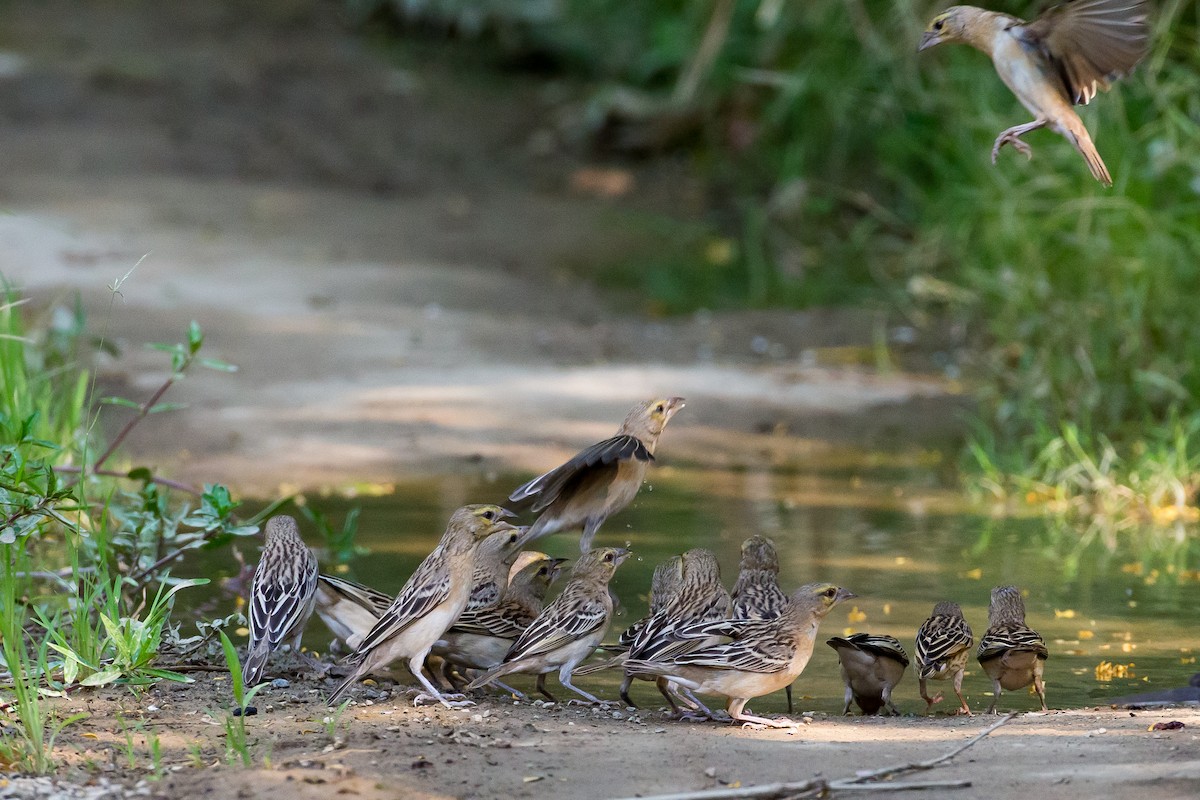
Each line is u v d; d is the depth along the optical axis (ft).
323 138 104.53
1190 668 29.91
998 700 28.37
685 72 102.83
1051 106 24.14
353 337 62.64
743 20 99.86
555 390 56.59
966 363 62.64
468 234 86.74
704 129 104.99
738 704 25.75
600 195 99.25
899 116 82.17
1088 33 23.75
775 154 95.96
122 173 92.84
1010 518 43.45
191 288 68.13
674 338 66.49
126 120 102.58
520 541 28.02
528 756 22.81
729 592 33.12
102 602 30.96
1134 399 52.70
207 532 32.76
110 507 34.27
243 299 67.15
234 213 86.22
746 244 87.81
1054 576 37.14
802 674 30.45
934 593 35.19
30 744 22.91
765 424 53.93
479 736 24.03
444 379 57.36
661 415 29.04
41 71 108.27
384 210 90.89
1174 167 54.39
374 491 43.98
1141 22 23.44
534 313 70.03
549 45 122.01
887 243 82.48
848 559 38.24
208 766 22.04
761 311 72.28
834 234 88.38
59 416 41.96
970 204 66.85
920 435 53.31
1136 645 31.53
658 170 104.53
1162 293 53.31
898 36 78.64
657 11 115.24
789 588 35.06
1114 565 38.40
